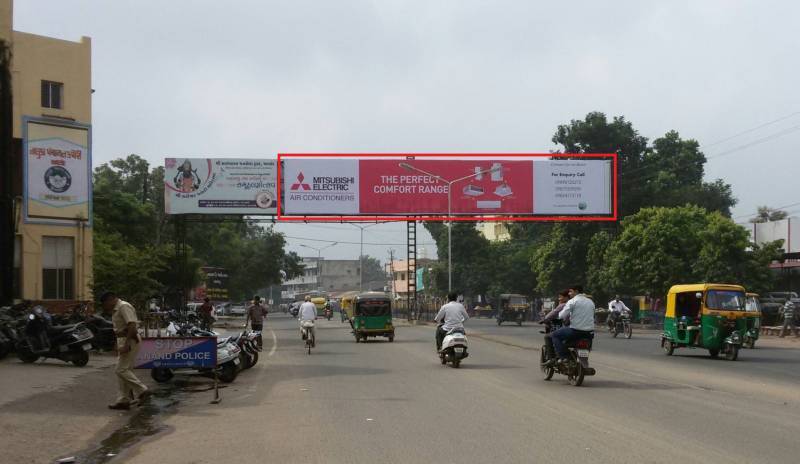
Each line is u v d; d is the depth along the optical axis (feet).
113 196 150.92
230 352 51.85
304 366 63.36
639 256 146.51
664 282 142.41
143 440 30.45
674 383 47.88
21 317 61.36
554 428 30.63
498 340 100.53
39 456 27.12
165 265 91.25
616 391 43.34
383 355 75.20
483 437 28.73
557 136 196.03
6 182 67.62
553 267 185.16
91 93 88.12
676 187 213.87
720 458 24.71
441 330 61.98
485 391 43.50
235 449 27.61
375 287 492.95
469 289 258.16
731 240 135.44
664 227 143.84
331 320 227.61
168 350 42.83
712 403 38.09
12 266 67.77
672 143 233.14
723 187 221.87
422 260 368.27
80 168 86.53
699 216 148.87
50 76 84.74
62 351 57.26
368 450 26.66
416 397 41.22
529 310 203.72
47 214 83.51
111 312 39.27
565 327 47.01
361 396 42.14
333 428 31.42
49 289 83.87
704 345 69.41
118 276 83.41
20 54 82.48
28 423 32.81
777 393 42.57
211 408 39.24
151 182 221.66
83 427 32.99
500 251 269.03
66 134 85.40
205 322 95.14
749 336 83.51
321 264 536.01
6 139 67.87
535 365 61.67
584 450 26.11
